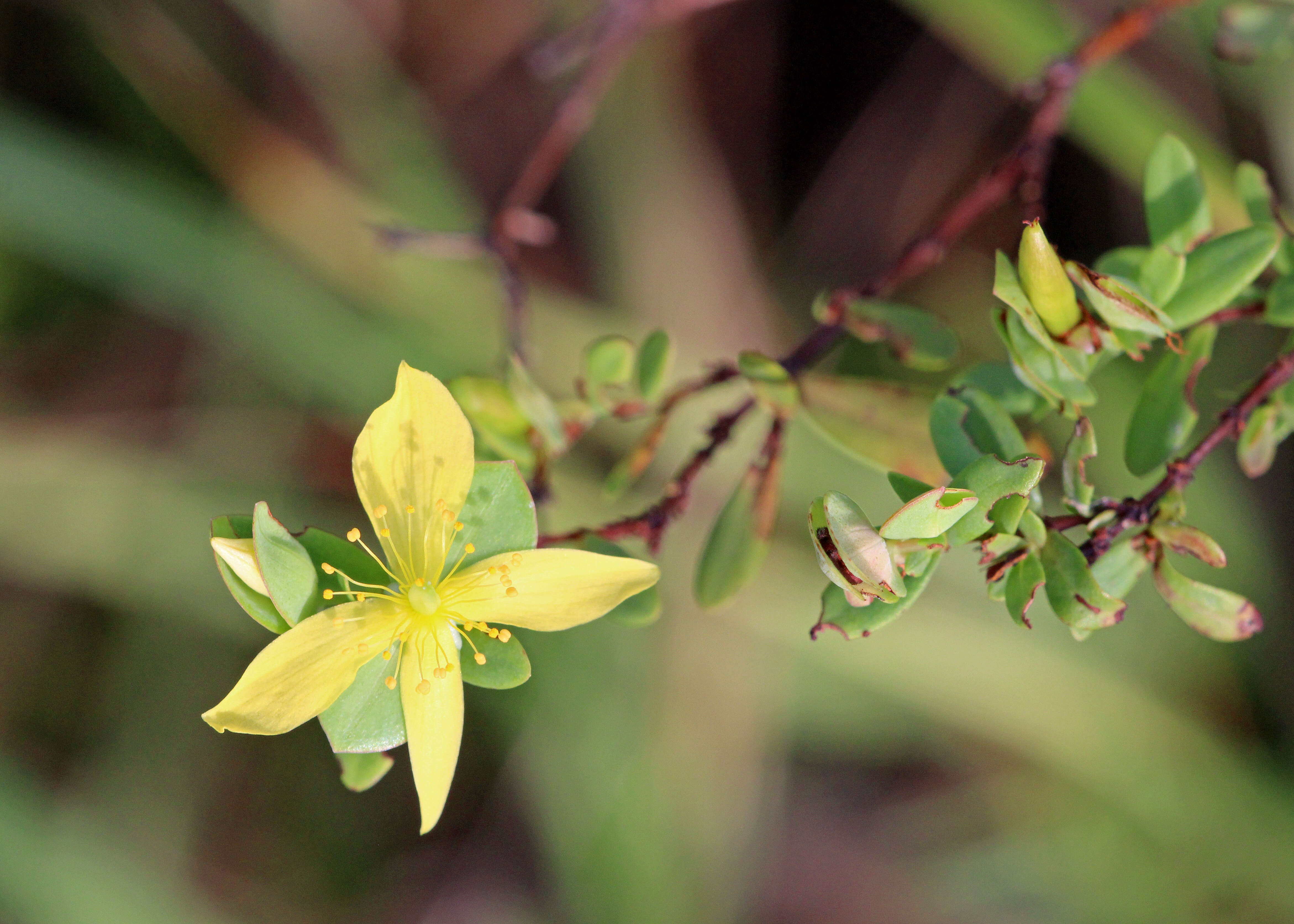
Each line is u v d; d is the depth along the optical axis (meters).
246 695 0.27
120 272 0.38
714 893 0.38
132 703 0.38
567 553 0.27
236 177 0.39
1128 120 0.32
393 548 0.27
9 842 0.35
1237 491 0.37
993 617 0.37
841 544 0.26
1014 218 0.39
